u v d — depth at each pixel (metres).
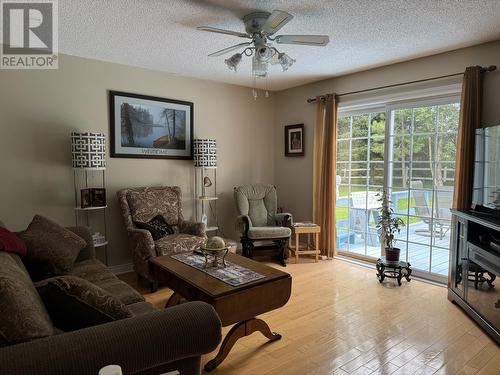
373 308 3.00
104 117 3.84
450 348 2.36
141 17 2.65
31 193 3.44
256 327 2.34
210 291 2.03
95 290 1.37
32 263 2.39
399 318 2.81
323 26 2.80
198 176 4.65
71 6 2.46
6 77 3.28
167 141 4.32
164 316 1.27
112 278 2.46
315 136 4.70
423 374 2.08
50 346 1.06
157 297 3.24
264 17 2.55
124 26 2.82
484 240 2.76
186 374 1.34
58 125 3.56
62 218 3.63
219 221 4.91
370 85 4.13
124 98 3.95
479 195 2.94
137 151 4.09
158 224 3.76
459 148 3.28
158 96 4.21
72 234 2.67
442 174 3.62
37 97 3.43
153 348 1.19
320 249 4.66
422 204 3.80
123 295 2.14
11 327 1.09
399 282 3.56
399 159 4.00
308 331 2.60
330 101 4.49
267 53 2.58
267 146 5.41
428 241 3.76
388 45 3.27
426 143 3.74
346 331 2.60
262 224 4.75
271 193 4.90
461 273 2.98
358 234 4.55
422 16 2.62
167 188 4.13
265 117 5.36
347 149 4.62
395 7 2.47
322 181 4.60
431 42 3.18
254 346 2.39
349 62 3.83
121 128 3.95
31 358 1.01
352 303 3.11
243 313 2.09
